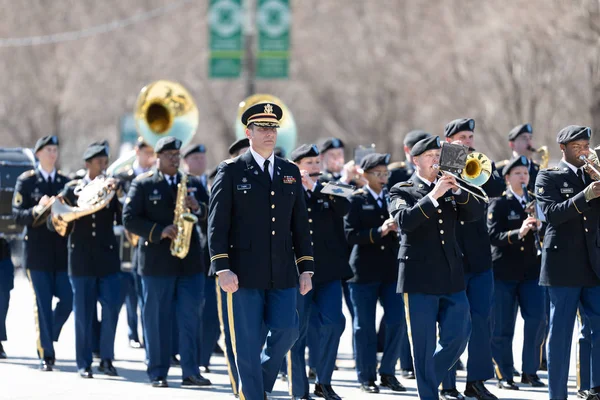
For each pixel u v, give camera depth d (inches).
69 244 1385.3
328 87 4532.5
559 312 1104.8
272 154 1032.8
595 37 2869.1
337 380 1384.1
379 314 2108.8
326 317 1217.4
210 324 1461.6
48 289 1445.6
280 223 1011.3
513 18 3186.5
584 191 1066.7
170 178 1325.0
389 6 4215.1
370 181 1318.9
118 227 1679.4
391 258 1299.2
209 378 1393.9
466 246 1220.5
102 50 4552.2
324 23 4517.7
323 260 1224.8
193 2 4648.1
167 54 4611.2
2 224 1507.1
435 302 1085.1
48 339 1440.7
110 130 4653.1
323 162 1519.4
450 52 3737.7
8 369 1435.8
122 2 4574.3
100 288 1395.2
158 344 1314.0
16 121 4461.1
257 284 997.2
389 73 4165.8
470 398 1222.3
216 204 1005.8
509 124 3309.5
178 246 1289.4
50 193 1460.4
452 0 3764.8
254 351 1004.6
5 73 4434.1
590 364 1141.7
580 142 1107.9
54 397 1227.9
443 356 1088.2
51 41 4473.4
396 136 4288.9
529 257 1320.1
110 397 1229.7
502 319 1323.8
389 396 1255.5
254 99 1657.2
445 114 3777.1
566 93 3100.4
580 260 1095.6
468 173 1077.8
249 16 3671.3
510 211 1327.5
